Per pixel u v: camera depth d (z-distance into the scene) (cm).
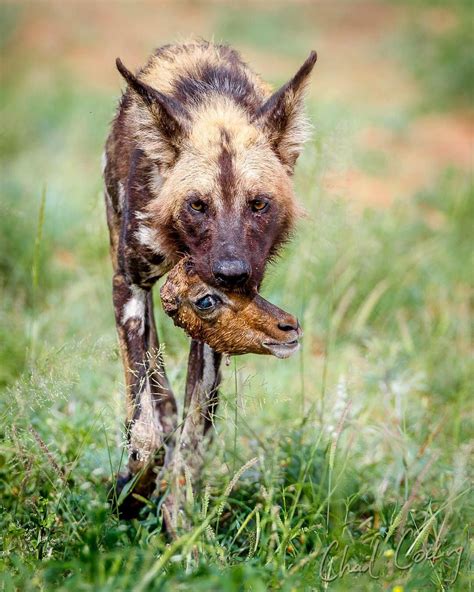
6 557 999
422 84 3706
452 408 1497
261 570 950
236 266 1035
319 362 1648
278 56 4094
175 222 1159
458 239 2236
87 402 1384
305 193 1524
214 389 1194
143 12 4756
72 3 4812
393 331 1800
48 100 3212
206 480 1200
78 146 2745
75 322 1647
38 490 1129
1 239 1895
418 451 1302
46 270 1842
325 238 1611
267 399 1195
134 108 1163
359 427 1345
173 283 1032
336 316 1666
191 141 1160
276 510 1064
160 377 1210
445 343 1744
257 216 1162
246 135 1173
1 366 1446
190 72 1245
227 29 4309
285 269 1694
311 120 1245
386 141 3111
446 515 1114
